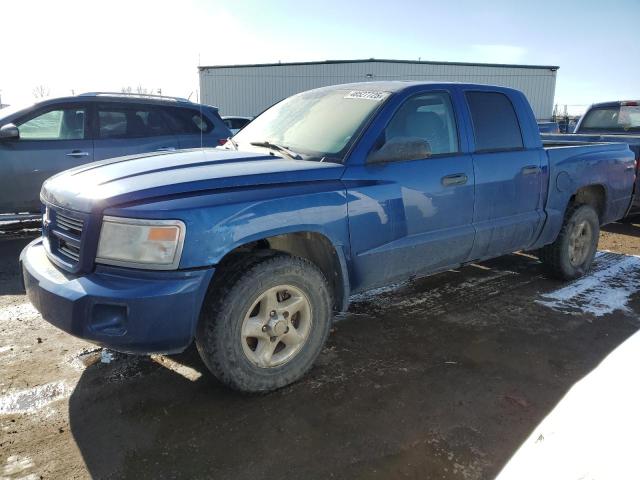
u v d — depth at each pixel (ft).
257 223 8.82
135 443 8.20
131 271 8.16
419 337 12.29
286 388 9.86
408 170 11.26
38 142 20.44
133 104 22.81
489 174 12.96
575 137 23.93
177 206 8.23
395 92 11.80
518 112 14.42
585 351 11.64
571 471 5.12
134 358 11.09
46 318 8.69
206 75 120.47
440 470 7.63
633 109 28.02
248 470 7.59
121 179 9.09
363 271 10.72
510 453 8.02
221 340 8.72
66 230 9.13
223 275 8.91
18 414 8.96
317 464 7.73
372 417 8.94
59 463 7.72
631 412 5.44
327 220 9.80
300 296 9.70
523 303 14.61
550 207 15.05
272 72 117.29
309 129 11.90
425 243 11.67
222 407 9.20
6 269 17.52
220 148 12.92
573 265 16.48
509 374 10.55
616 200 17.63
